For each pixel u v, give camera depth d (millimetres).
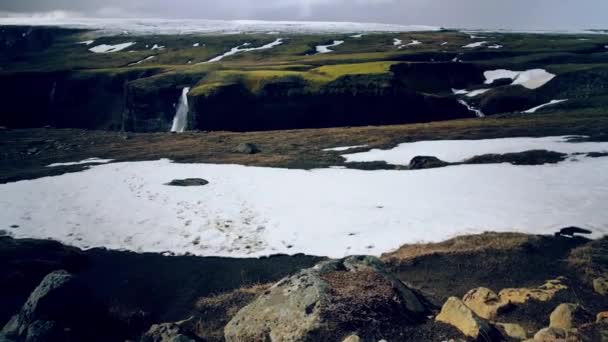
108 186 38656
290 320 13961
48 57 169875
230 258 25438
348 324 13602
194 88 90312
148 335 15156
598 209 28094
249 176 41438
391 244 25797
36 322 15414
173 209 32781
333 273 16422
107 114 108188
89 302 17094
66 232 29016
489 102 94188
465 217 28453
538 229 26047
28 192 37125
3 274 22047
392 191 34750
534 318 15906
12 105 104438
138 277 23609
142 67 117750
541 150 42438
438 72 112688
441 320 14242
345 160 46625
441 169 39688
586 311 14789
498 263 22391
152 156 52500
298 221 30016
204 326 17656
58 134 75625
